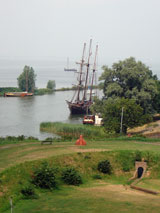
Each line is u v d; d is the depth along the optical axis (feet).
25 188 178.19
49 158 218.79
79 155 230.48
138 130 437.58
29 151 237.66
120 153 240.73
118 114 387.14
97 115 529.45
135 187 202.49
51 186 190.90
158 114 552.41
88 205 166.81
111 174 222.28
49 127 460.55
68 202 170.60
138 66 491.72
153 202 175.42
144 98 469.16
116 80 500.33
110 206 165.99
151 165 232.53
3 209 157.69
